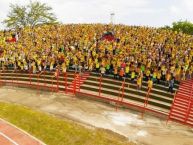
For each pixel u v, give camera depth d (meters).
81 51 38.66
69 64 37.78
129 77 33.28
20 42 49.66
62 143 21.77
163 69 31.97
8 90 36.38
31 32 54.22
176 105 27.91
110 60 34.66
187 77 33.19
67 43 42.31
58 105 29.77
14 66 41.84
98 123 25.12
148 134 23.39
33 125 24.88
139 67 32.91
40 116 26.44
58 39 46.03
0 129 24.61
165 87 30.92
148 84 29.58
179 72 32.12
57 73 34.66
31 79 37.94
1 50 46.44
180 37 44.53
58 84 35.00
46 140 22.44
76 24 59.09
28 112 27.48
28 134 23.55
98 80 34.03
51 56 39.31
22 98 32.59
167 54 36.06
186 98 29.11
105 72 34.72
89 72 35.75
